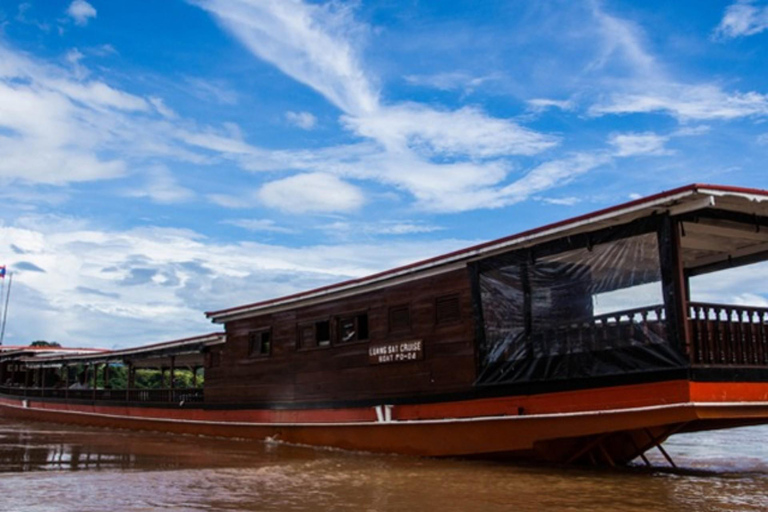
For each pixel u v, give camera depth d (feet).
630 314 39.96
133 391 90.17
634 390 39.34
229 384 73.31
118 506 31.73
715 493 35.94
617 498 34.24
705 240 48.52
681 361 37.06
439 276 52.49
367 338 58.08
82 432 82.12
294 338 65.51
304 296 63.82
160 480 40.27
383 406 54.85
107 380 99.19
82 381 115.96
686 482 39.52
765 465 50.75
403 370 54.19
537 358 44.65
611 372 40.47
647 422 38.55
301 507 31.91
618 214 40.14
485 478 40.70
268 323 69.15
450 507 31.94
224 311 73.67
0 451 57.00
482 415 47.73
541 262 45.62
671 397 37.50
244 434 70.03
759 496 35.14
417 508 31.68
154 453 56.18
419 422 51.26
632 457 46.21
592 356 41.63
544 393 44.04
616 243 41.39
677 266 38.17
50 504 32.07
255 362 69.97
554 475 41.91
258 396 68.90
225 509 31.30
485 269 48.93
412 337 53.72
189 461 50.34
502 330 47.16
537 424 43.86
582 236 42.96
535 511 31.07
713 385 37.60
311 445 61.87
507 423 45.50
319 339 63.31
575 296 43.80
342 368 59.67
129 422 88.58
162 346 85.40
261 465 47.70
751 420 41.24
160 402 83.87
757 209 41.09
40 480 39.83
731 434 84.74
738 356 39.09
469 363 49.21
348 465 47.26
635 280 43.62
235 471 44.37
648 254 40.47
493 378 47.14
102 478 40.93
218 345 76.28
